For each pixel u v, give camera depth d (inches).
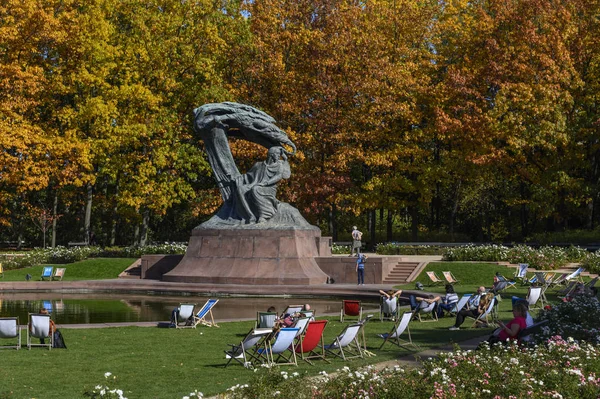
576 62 1940.2
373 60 1974.7
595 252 1632.6
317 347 634.8
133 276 1656.0
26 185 1809.8
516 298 705.0
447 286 933.8
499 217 2444.6
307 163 2004.2
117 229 2650.1
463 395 390.0
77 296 1301.7
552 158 1909.4
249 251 1446.9
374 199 2041.1
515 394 394.0
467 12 2202.3
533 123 1857.8
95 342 686.5
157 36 1996.8
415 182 2091.5
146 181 1972.2
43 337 647.1
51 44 1898.4
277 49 2003.0
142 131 1907.0
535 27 1915.6
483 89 2001.7
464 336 719.1
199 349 647.1
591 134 1881.2
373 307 1106.1
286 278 1398.9
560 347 488.7
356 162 2230.6
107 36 1941.4
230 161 1551.4
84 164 1861.5
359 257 1417.3
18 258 1756.9
